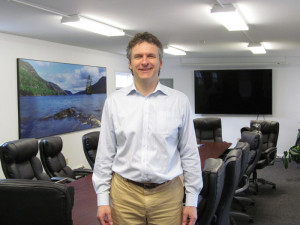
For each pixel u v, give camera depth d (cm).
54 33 455
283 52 708
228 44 584
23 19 365
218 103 837
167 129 140
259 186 546
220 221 255
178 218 147
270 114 804
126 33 458
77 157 602
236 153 279
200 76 845
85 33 457
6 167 311
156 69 143
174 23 395
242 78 816
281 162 736
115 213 149
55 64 538
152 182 140
